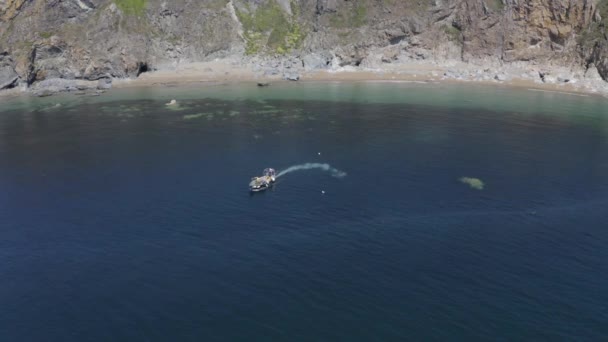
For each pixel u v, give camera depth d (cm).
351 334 5878
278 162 10575
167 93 17025
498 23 18612
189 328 6009
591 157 10844
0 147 11962
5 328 6106
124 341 5850
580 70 17550
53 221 8369
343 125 13100
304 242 7600
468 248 7394
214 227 8044
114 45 18762
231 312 6244
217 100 15988
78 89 17862
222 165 10450
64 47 18312
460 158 10706
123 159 10950
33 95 17175
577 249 7369
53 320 6209
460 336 5825
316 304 6347
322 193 9112
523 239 7612
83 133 12838
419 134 12300
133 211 8606
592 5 17550
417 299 6391
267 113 14375
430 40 19400
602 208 8544
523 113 14238
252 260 7206
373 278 6781
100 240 7788
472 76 18362
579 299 6375
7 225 8275
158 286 6738
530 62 18425
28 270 7125
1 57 17725
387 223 8075
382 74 18925
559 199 8875
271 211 8500
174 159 10844
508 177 9762
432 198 8894
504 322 6019
